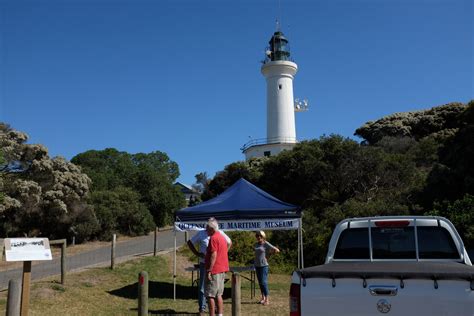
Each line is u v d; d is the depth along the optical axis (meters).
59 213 27.23
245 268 11.12
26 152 27.16
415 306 4.62
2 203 23.86
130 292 11.85
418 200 22.75
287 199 33.72
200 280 9.52
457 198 21.17
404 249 6.41
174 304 10.65
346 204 22.02
